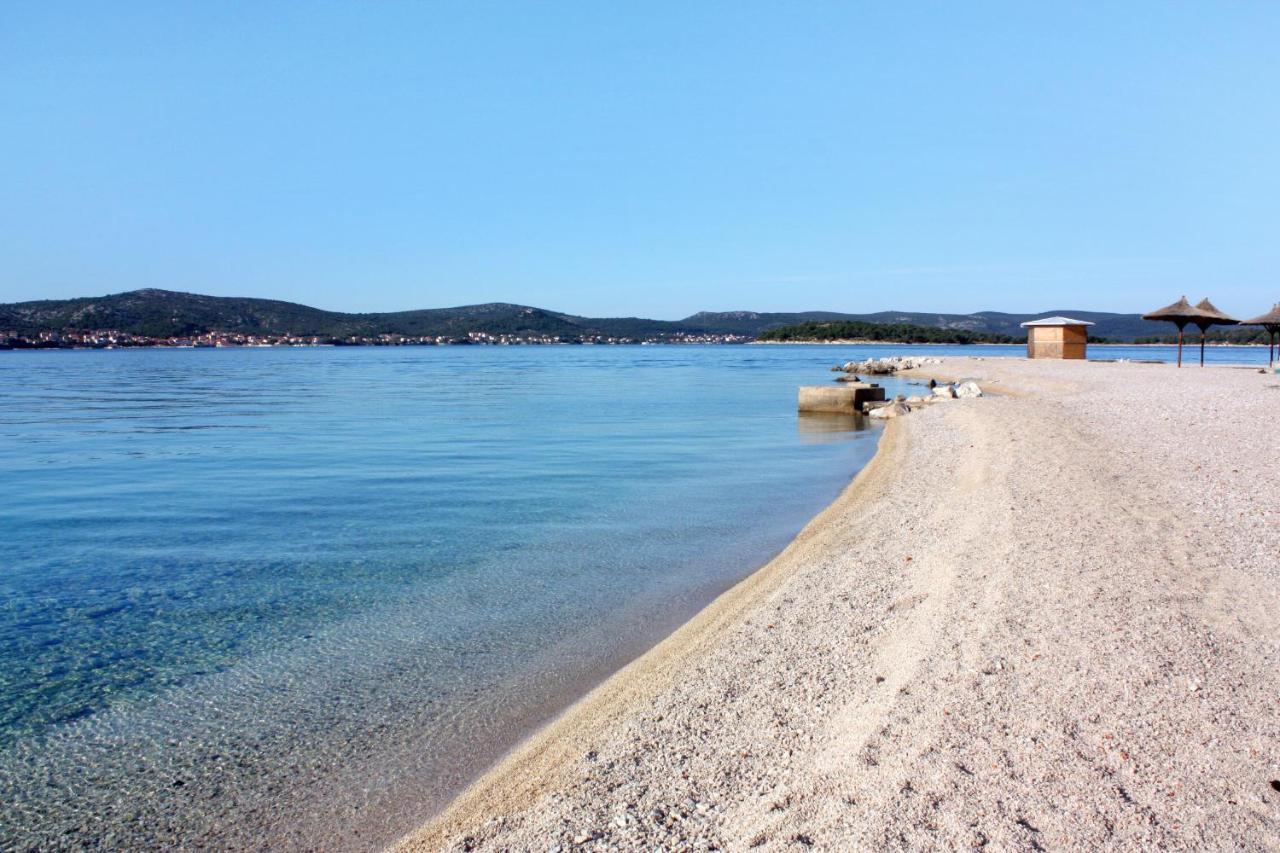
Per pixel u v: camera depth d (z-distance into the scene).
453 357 159.12
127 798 5.75
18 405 43.97
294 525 14.13
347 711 7.02
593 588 10.29
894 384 54.94
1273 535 9.60
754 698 6.25
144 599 10.12
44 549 12.62
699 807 4.74
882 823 4.29
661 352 194.75
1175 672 5.95
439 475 19.42
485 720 6.77
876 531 11.84
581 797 5.02
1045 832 4.13
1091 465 14.90
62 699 7.35
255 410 40.25
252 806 5.62
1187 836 4.08
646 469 20.06
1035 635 6.77
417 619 9.27
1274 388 30.28
